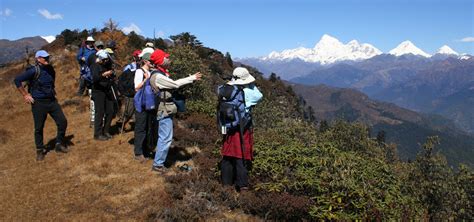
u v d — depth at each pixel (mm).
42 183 9219
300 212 7844
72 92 21047
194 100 17844
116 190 8711
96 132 12320
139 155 10367
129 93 11812
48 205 8078
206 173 9500
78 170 9938
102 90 12172
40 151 10859
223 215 7906
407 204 8805
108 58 12133
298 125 16953
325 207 7840
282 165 9484
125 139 12438
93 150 11445
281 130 16406
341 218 7531
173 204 7992
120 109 15344
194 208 7871
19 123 17219
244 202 8195
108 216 7582
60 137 11352
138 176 9430
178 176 9133
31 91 10578
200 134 12930
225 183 8883
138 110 9992
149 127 10570
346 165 9266
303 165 9477
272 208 7875
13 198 8414
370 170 9594
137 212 7746
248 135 8500
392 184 9508
